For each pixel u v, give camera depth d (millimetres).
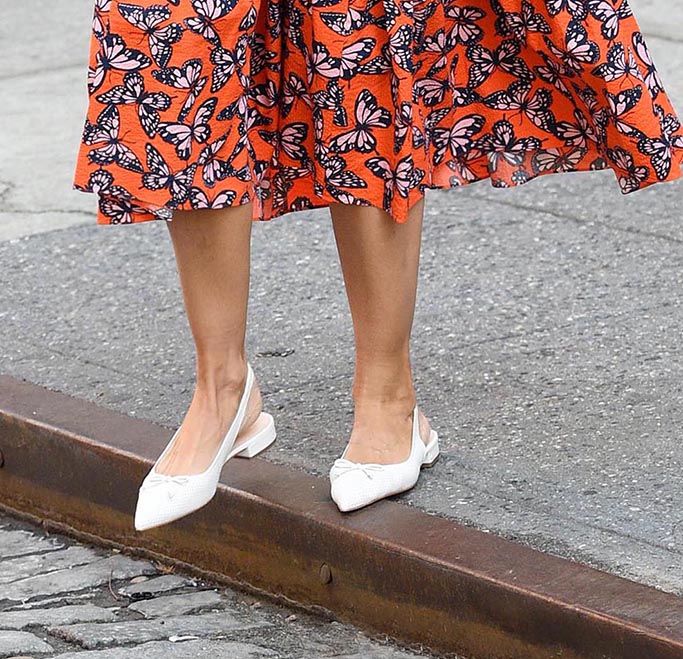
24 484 4785
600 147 4004
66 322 5855
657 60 9773
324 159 3756
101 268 6504
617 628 3352
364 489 3994
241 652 3764
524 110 4012
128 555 4492
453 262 6367
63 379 5223
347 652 3793
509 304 5816
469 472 4312
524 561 3676
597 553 3775
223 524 4211
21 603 4176
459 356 5277
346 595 3951
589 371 5090
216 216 3777
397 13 3609
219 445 3959
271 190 4012
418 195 3824
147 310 5953
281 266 6422
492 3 3889
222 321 3920
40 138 8883
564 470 4309
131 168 3615
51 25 12305
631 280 6055
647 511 4020
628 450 4430
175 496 3857
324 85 3684
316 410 4844
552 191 7383
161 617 4043
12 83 10375
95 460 4531
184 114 3596
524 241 6625
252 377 4145
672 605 3418
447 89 3936
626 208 7059
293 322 5734
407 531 3875
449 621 3711
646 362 5148
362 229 3881
